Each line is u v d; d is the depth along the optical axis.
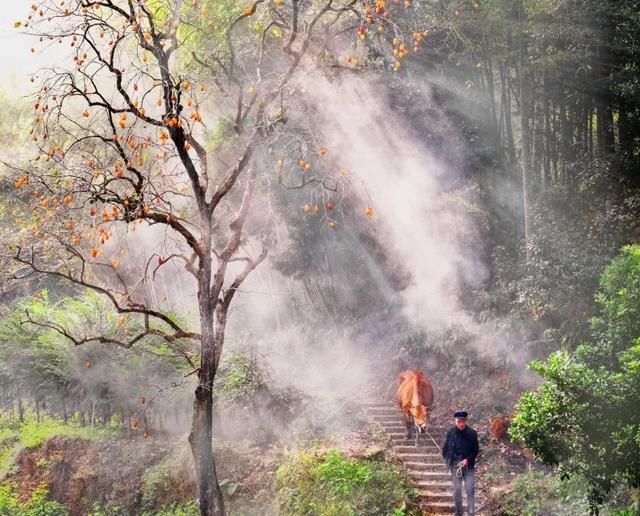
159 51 9.10
